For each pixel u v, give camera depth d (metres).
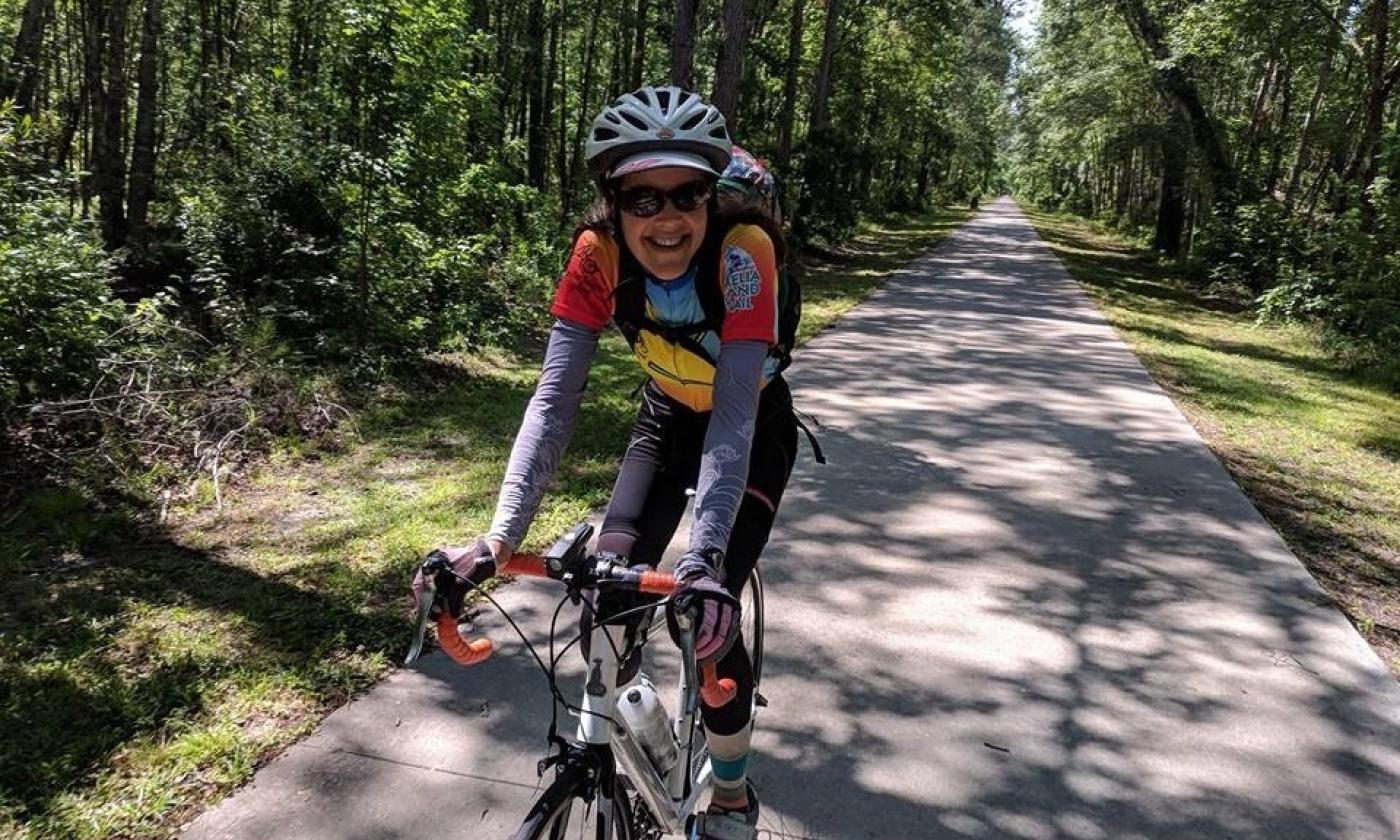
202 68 16.08
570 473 5.75
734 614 1.62
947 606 4.19
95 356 5.64
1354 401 9.78
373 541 4.64
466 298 8.78
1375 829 2.79
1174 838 2.73
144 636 3.61
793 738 3.16
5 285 5.03
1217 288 20.17
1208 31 19.41
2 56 9.52
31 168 6.09
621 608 1.85
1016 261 24.50
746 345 2.00
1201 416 8.27
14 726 2.99
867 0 28.02
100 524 4.60
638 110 1.94
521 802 2.76
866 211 38.31
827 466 6.17
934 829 2.74
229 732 3.01
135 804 2.66
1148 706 3.41
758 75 21.62
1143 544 4.98
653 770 2.13
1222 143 25.69
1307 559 4.95
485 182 10.02
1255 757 3.12
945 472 6.12
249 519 4.91
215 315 7.16
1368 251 13.70
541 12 18.38
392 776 2.86
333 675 3.38
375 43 7.72
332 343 7.43
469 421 6.97
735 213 2.06
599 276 2.13
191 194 8.16
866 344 10.91
